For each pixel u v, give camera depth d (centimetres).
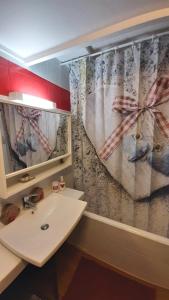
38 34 104
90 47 150
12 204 124
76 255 170
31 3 78
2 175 108
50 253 93
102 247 160
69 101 191
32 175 145
